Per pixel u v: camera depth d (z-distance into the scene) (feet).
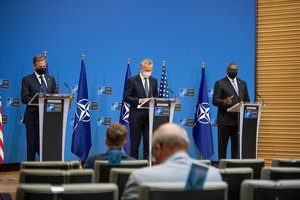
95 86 73.26
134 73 73.31
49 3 72.90
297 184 20.74
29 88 57.11
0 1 71.31
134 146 57.00
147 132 56.90
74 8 73.41
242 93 59.21
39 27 72.49
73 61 73.05
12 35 71.36
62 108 48.93
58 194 18.61
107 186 19.21
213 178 20.39
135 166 29.76
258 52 70.90
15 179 54.65
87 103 68.74
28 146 56.13
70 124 72.23
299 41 68.49
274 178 27.30
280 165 33.86
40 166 29.63
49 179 24.57
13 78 70.79
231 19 71.51
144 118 57.00
